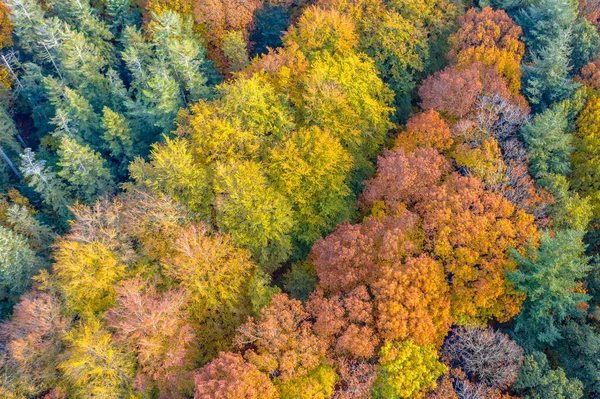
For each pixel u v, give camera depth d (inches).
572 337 1323.8
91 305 1403.8
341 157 1627.7
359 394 1130.0
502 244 1331.2
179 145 1583.4
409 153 1546.5
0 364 1342.3
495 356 1202.0
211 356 1390.3
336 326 1219.9
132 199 1587.1
